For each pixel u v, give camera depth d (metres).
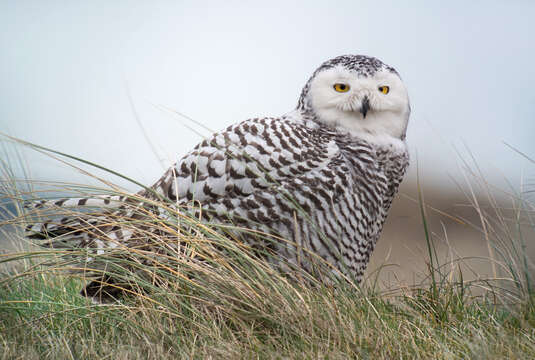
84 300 7.57
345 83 7.65
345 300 7.49
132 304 7.52
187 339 7.44
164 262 7.53
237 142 7.60
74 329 7.47
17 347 7.42
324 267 7.59
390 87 7.66
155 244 7.54
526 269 7.53
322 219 7.59
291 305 7.46
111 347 7.43
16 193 7.60
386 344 7.40
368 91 7.64
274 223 7.57
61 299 7.57
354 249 7.64
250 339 7.43
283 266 7.57
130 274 7.51
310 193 7.58
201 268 7.48
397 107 7.67
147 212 7.53
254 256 7.52
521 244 7.55
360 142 7.65
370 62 7.67
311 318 7.44
